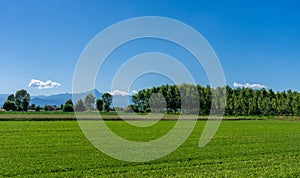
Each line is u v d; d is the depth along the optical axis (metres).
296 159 24.84
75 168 20.47
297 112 115.25
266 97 119.44
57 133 39.91
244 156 25.97
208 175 18.86
